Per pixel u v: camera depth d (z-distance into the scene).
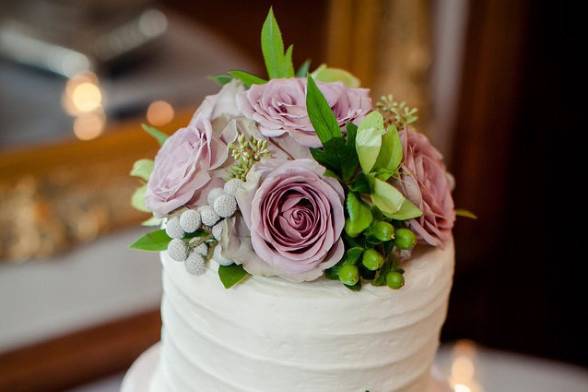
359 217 1.13
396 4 2.96
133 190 2.98
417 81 3.09
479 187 3.33
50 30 2.76
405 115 1.26
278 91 1.22
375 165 1.17
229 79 1.37
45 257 2.89
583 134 3.56
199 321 1.23
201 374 1.27
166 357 1.36
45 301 2.85
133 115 2.91
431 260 1.26
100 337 2.87
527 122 3.43
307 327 1.17
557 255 3.66
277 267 1.13
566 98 3.46
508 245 3.64
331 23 2.95
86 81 2.81
